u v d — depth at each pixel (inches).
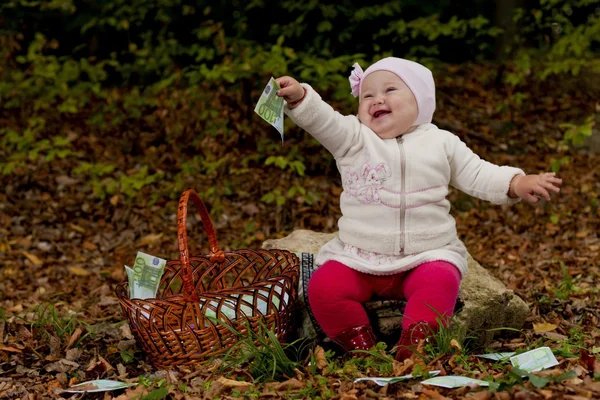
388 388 102.6
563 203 264.8
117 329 151.3
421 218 123.1
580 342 127.6
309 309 133.3
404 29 336.5
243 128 287.7
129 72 355.9
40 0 384.2
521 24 384.5
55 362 132.7
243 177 278.7
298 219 255.0
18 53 388.8
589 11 403.5
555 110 343.3
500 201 125.4
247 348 122.8
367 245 124.0
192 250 237.9
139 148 310.2
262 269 144.0
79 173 282.7
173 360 123.5
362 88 131.2
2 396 119.6
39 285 211.3
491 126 327.6
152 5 364.8
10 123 327.0
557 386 97.0
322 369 115.5
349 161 127.6
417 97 126.3
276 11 374.9
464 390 99.1
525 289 177.6
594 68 332.5
